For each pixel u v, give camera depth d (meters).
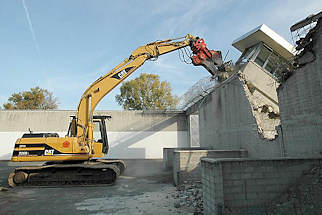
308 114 6.07
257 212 4.40
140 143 21.89
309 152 5.97
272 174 4.61
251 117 9.18
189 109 20.77
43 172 9.79
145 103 30.72
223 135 12.22
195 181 8.67
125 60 11.38
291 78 6.76
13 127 21.09
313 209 3.90
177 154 8.98
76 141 9.91
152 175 12.00
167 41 12.20
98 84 10.74
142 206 6.09
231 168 4.54
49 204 6.57
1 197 7.55
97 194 7.77
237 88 10.53
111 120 22.03
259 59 14.66
